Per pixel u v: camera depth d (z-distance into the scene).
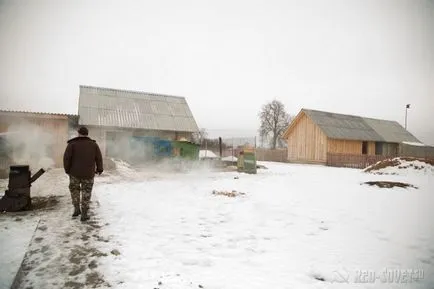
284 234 5.25
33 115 14.82
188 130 23.73
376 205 7.82
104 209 6.80
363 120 34.69
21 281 3.31
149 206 7.27
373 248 4.60
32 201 7.58
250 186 11.15
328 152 28.53
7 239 4.48
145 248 4.43
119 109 23.30
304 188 10.88
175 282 3.35
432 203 8.14
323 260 4.09
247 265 3.89
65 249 4.29
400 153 33.94
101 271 3.60
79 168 5.83
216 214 6.64
